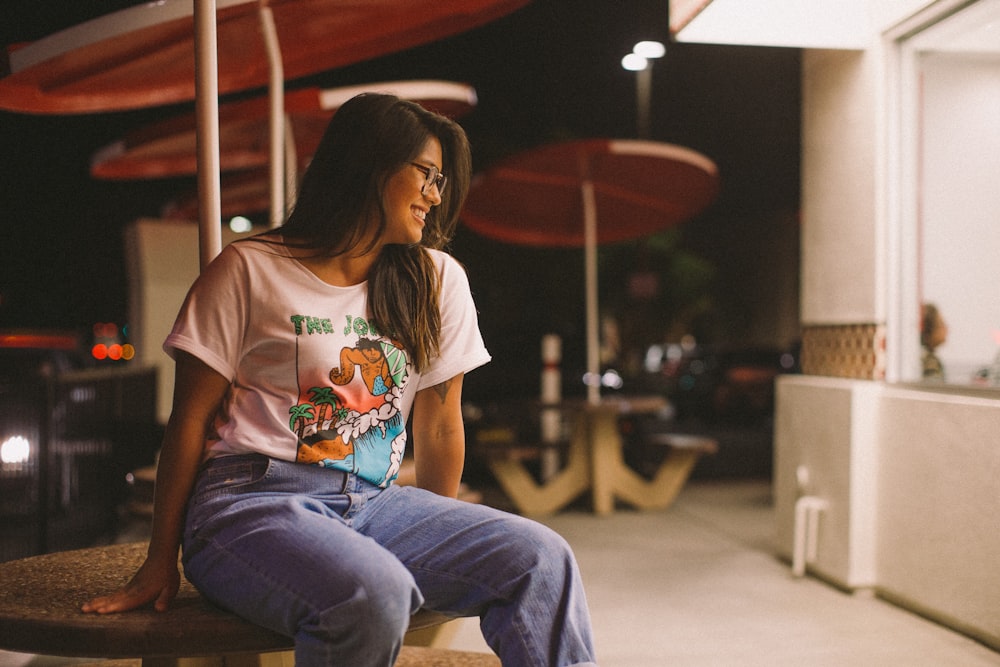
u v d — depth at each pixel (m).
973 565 3.77
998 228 4.59
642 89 16.67
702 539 6.23
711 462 11.14
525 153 7.16
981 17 4.16
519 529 1.81
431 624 1.86
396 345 1.92
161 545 1.76
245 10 2.74
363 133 1.87
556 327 13.69
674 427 17.41
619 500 8.25
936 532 4.02
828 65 4.97
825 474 4.82
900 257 4.56
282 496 1.75
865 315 4.64
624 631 4.02
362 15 3.27
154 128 5.35
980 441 3.72
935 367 4.62
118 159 6.43
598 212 8.57
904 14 4.28
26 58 2.87
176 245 9.32
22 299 18.80
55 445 5.54
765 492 8.49
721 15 4.38
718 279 35.06
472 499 3.81
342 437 1.84
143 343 9.16
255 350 1.81
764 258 32.78
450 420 2.14
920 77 4.57
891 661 3.54
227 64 3.73
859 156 4.70
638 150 6.87
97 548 2.35
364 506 1.89
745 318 34.22
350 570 1.56
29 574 2.04
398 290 1.93
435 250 2.15
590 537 6.39
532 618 1.74
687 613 4.30
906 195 4.56
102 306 20.16
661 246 21.53
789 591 4.68
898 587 4.34
